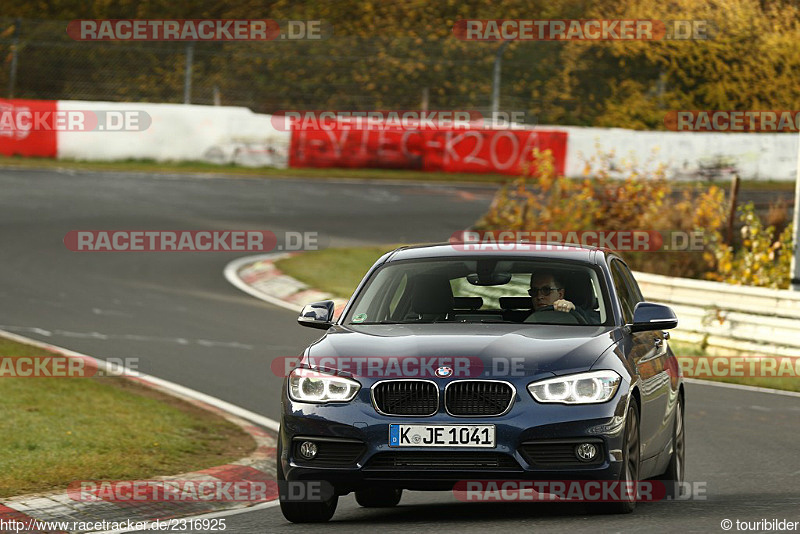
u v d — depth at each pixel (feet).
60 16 554.46
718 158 407.44
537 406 84.02
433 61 488.85
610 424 84.23
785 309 190.39
